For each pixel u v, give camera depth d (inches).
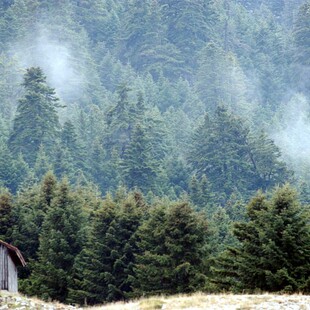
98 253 6520.7
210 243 6555.1
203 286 5575.8
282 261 4505.4
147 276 5900.6
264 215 4736.7
